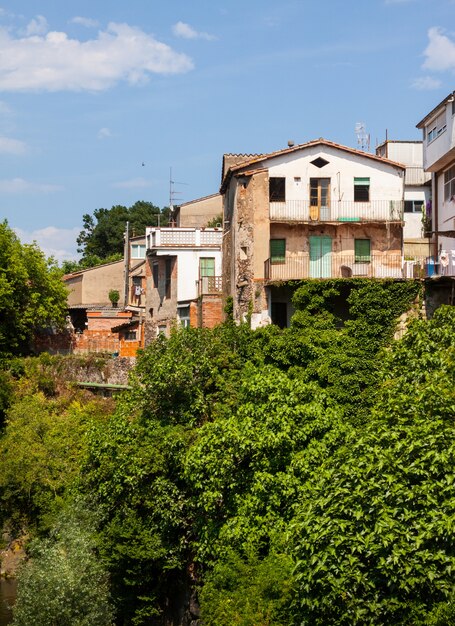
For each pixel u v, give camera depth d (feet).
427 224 179.01
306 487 92.99
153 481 112.16
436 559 69.46
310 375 130.72
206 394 121.90
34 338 197.57
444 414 81.10
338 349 132.05
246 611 87.45
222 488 101.71
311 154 156.46
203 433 105.91
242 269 154.71
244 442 100.12
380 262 156.35
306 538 75.36
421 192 194.90
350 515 74.18
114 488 114.73
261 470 100.73
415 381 92.32
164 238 190.80
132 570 111.55
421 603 69.72
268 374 109.91
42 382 177.78
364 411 126.82
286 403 103.35
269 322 150.00
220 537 99.45
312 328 137.49
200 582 107.96
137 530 111.96
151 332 198.08
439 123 156.87
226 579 94.17
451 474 72.95
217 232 191.93
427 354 95.61
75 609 106.11
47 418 158.30
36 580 107.34
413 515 71.51
